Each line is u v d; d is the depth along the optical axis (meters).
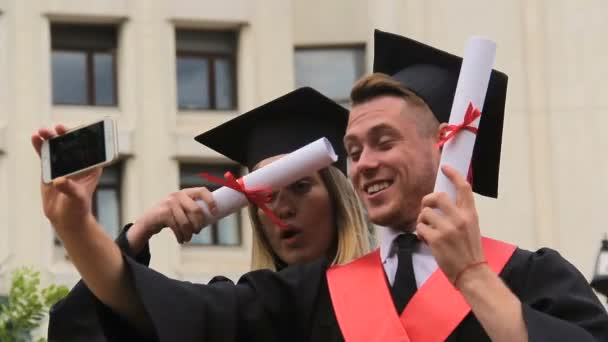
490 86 9.16
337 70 35.75
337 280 8.84
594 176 35.09
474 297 7.94
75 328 8.72
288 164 9.23
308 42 35.75
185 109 35.16
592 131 35.31
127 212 34.25
